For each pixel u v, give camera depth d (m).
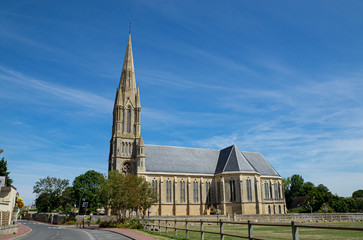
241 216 81.44
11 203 52.75
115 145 100.62
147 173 96.25
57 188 120.56
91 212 106.81
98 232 45.88
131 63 113.19
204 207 100.69
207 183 104.19
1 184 59.94
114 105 110.38
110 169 104.44
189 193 100.00
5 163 104.88
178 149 110.38
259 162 116.44
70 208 104.69
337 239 32.50
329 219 84.06
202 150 114.75
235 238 35.00
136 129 104.56
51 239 33.94
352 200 124.88
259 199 96.56
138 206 72.75
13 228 42.94
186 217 77.25
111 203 67.75
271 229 55.47
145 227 48.28
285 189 149.75
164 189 97.56
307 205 112.81
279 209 107.88
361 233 43.91
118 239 32.62
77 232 46.75
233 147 107.44
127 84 108.88
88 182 108.44
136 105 107.38
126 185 67.81
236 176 97.31
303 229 57.00
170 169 100.81
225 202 96.88
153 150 105.12
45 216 110.00
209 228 57.00
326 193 113.56
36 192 118.81
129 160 100.12
